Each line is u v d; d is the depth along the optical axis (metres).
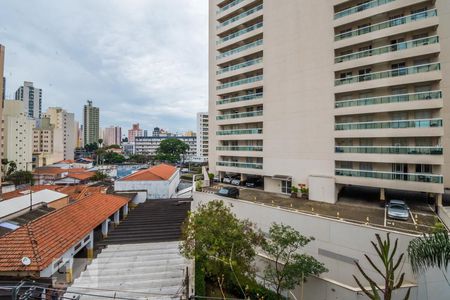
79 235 14.13
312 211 19.55
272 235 14.09
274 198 24.86
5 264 10.65
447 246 9.13
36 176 53.94
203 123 103.31
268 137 28.86
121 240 17.39
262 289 13.56
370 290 12.55
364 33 21.78
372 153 21.11
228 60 33.47
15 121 62.94
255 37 31.20
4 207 17.95
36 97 116.06
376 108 20.91
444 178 21.67
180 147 94.50
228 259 11.35
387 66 21.52
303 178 25.55
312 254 17.22
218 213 13.68
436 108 19.00
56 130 87.88
